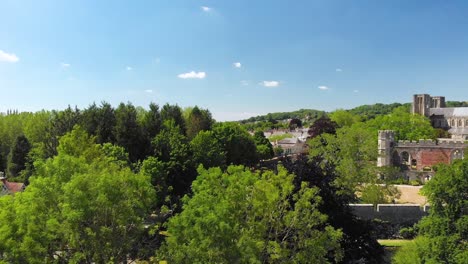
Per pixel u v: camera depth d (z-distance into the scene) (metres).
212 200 22.53
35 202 20.73
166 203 47.91
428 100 156.25
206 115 100.38
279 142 146.50
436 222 25.11
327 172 37.53
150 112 77.81
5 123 103.62
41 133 84.50
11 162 77.75
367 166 55.75
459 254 22.50
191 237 21.00
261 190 24.83
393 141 87.19
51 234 20.77
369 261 36.59
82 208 19.80
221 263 20.47
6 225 19.61
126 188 22.53
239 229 23.08
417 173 83.31
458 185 25.00
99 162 32.41
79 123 62.75
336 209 35.50
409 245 29.22
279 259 25.56
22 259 19.58
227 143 80.88
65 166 22.98
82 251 21.97
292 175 27.56
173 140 59.62
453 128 147.25
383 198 52.19
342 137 58.47
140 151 59.56
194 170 56.97
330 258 33.59
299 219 26.42
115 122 64.69
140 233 23.31
